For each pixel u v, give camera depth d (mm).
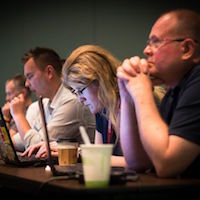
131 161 4480
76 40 11930
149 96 4086
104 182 3350
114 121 5488
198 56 4176
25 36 12438
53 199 3605
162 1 11070
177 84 4309
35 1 12312
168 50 4156
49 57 8023
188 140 3787
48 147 4469
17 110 8023
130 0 11391
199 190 3555
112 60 5680
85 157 3359
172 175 3834
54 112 7508
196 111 3861
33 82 8016
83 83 5594
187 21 4160
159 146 3814
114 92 5496
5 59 12688
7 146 5531
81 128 3447
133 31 11367
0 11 12648
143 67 4219
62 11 12062
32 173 4551
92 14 11766
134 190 3336
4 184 4535
